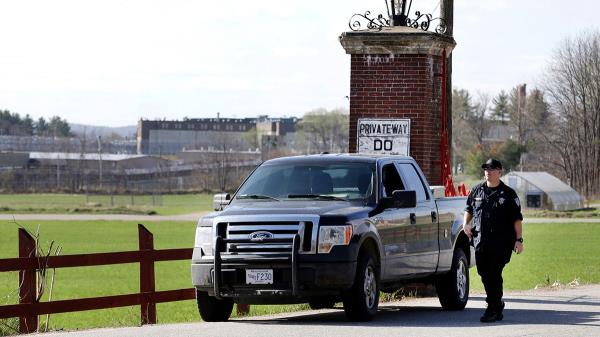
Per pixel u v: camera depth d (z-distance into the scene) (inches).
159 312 2407.7
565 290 2201.0
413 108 2060.8
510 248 1438.2
